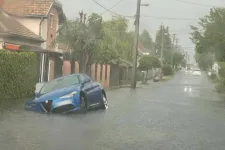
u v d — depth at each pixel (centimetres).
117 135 1041
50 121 1236
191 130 1181
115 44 5175
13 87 1786
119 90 3309
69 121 1259
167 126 1244
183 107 1909
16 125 1124
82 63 3108
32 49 2756
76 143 907
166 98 2483
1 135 964
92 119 1331
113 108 1730
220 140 1023
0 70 1684
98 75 3612
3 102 1675
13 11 3538
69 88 1484
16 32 2928
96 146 886
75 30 3038
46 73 2719
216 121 1414
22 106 1579
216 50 3812
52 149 832
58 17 3859
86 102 1515
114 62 4231
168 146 921
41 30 3528
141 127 1200
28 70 1906
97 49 3153
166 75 9400
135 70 4009
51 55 2794
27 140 916
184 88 3997
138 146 909
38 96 1498
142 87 4047
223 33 3597
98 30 3195
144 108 1775
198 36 3869
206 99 2562
